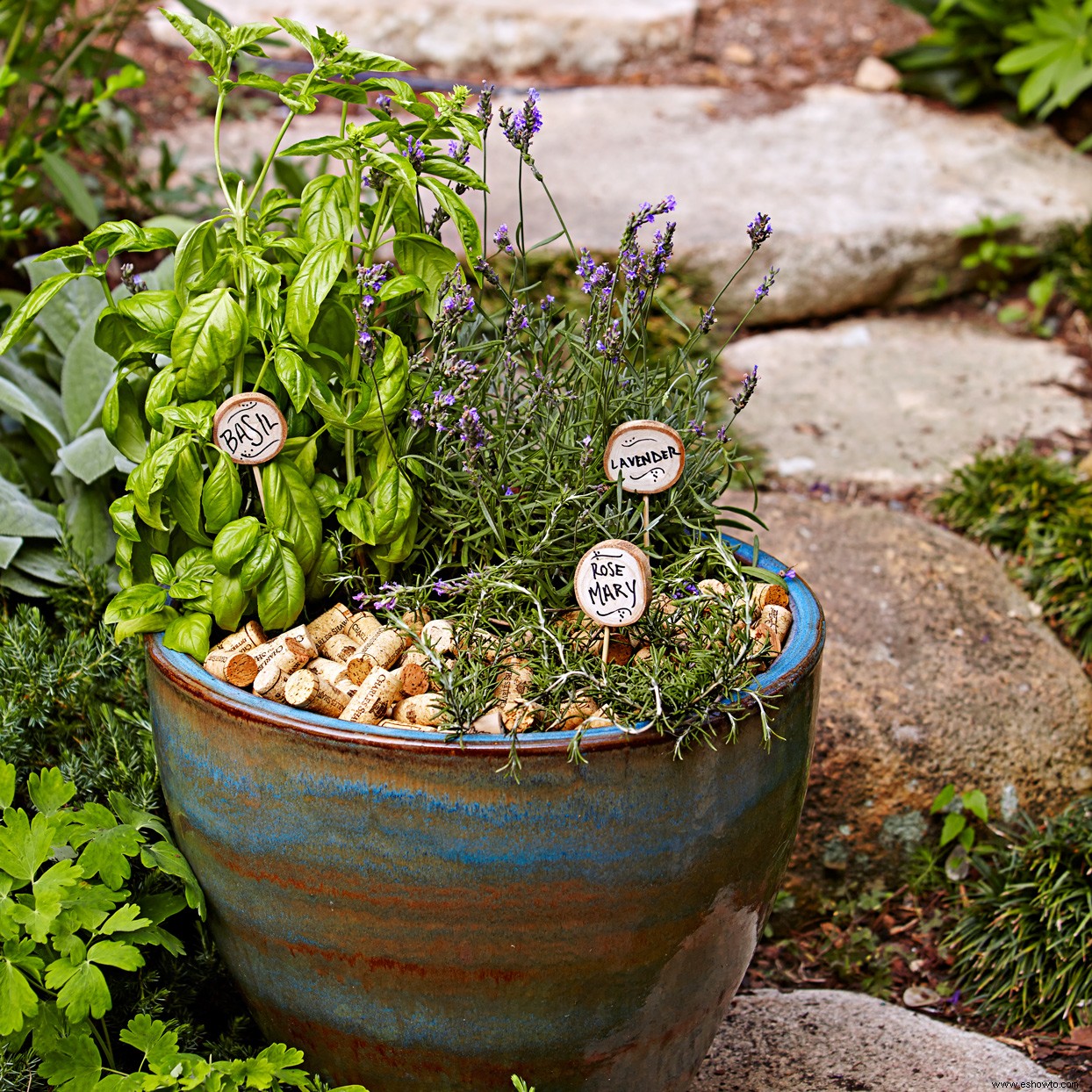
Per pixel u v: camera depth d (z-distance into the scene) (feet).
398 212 8.55
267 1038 8.57
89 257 8.43
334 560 8.53
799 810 8.47
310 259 8.30
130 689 9.13
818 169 15.57
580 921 8.11
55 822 8.30
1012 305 14.65
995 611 10.36
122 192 12.96
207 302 8.30
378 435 8.46
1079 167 16.07
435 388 8.52
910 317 14.51
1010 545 10.77
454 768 7.98
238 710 8.11
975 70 17.42
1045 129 16.92
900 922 9.71
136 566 8.55
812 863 9.75
